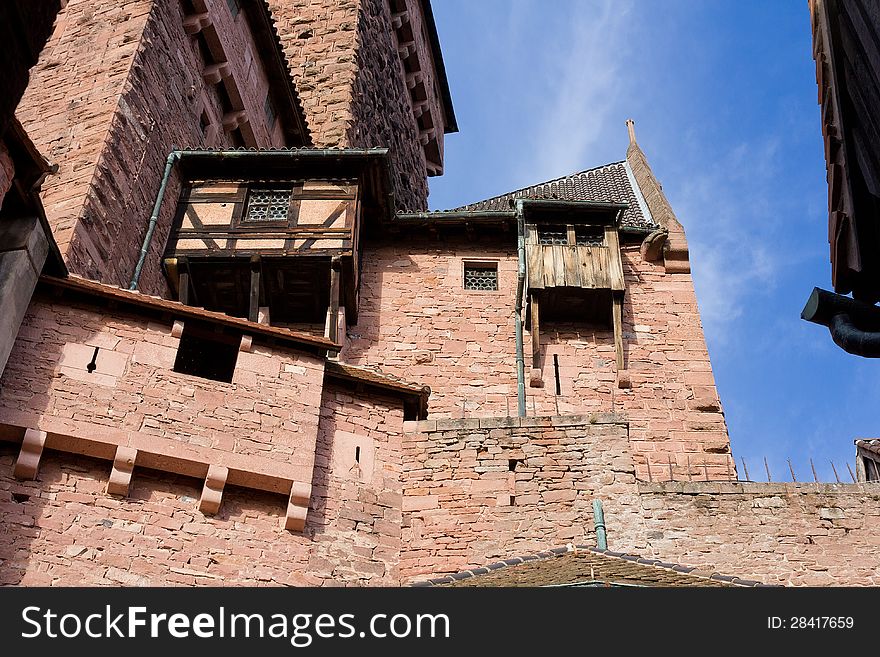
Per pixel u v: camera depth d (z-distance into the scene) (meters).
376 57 32.81
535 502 15.48
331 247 21.11
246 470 14.27
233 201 21.83
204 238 21.19
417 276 23.64
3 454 13.45
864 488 15.38
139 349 14.73
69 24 22.27
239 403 14.84
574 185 28.70
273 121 27.20
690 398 21.72
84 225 17.97
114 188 19.31
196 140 23.25
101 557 13.02
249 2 25.59
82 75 21.05
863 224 9.96
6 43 6.89
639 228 24.06
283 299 21.52
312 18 31.23
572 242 23.06
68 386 14.05
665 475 20.69
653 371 22.08
